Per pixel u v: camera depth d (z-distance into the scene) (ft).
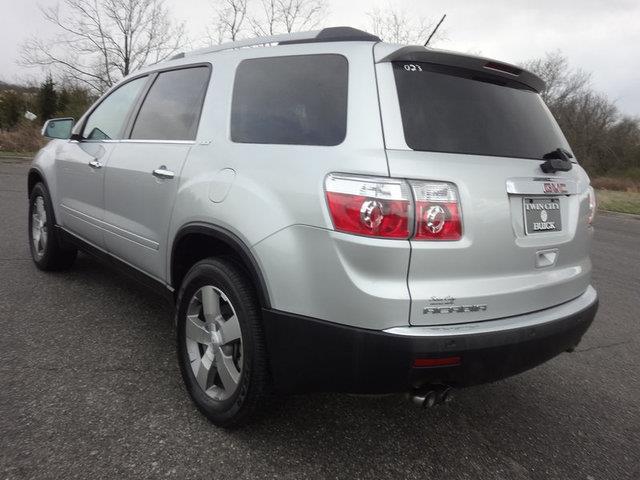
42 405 8.68
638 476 8.25
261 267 7.50
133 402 9.02
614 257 27.94
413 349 6.57
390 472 7.80
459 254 6.93
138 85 12.31
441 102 7.66
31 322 12.01
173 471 7.34
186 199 9.04
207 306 8.65
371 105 7.22
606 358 13.16
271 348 7.53
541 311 8.05
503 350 7.18
